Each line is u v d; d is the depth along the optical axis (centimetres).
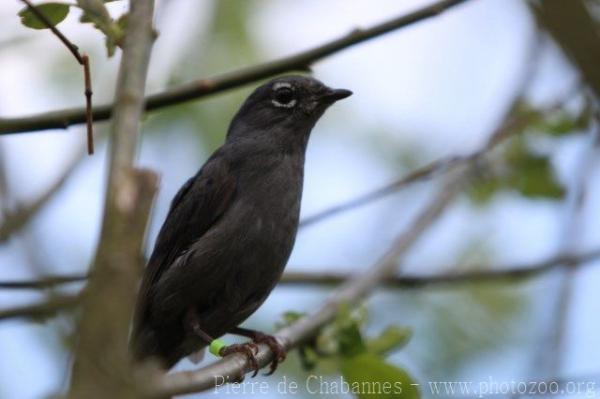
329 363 1106
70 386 471
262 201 1171
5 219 1136
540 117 1434
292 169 1215
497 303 1556
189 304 1152
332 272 1371
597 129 1430
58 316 1081
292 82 1268
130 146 613
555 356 1137
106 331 470
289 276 1359
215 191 1190
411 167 1733
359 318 1144
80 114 962
